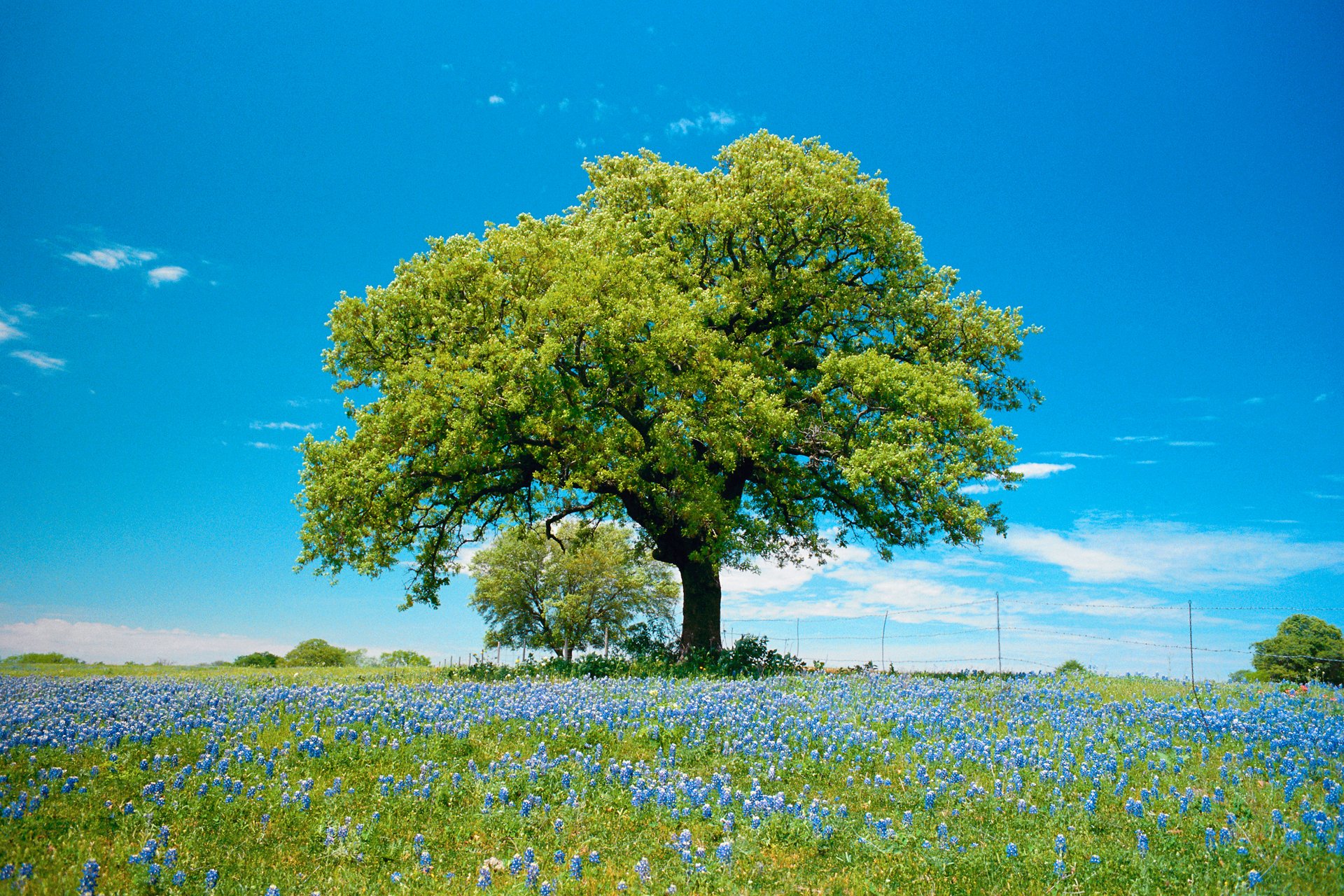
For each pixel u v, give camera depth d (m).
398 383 20.50
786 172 24.39
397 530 22.66
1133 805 7.54
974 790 8.12
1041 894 5.94
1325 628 29.36
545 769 8.57
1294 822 7.24
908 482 20.77
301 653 47.66
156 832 6.91
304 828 7.18
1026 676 19.64
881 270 25.81
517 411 20.44
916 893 5.99
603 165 28.30
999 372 26.16
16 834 6.78
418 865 6.39
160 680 20.28
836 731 10.52
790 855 6.62
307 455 21.16
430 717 11.29
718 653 22.56
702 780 8.58
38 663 33.38
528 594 55.88
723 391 20.84
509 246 21.77
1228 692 16.16
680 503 21.66
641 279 21.88
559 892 5.93
